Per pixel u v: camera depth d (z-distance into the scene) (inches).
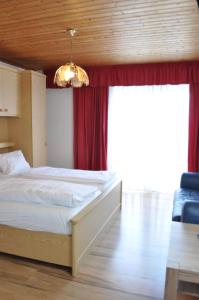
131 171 197.3
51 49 146.6
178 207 106.4
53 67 194.2
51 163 216.1
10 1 89.4
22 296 78.5
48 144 214.4
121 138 196.7
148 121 189.0
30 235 93.6
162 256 102.3
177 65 173.0
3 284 84.2
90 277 88.4
